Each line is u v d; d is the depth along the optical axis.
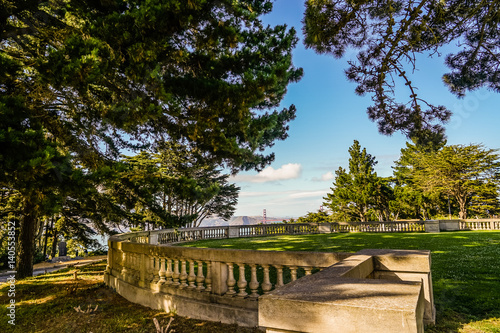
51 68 5.08
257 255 5.46
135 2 7.05
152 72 6.38
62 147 8.27
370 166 52.53
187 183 7.37
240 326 5.33
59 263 22.41
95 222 15.41
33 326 6.45
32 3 6.60
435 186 43.91
